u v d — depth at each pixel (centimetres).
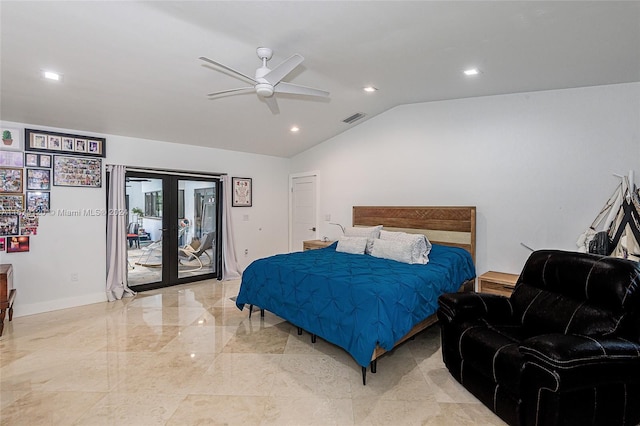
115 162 449
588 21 209
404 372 258
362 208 507
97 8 204
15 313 378
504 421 197
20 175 378
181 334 330
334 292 273
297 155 639
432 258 363
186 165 520
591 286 205
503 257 382
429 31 233
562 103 342
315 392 230
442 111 427
